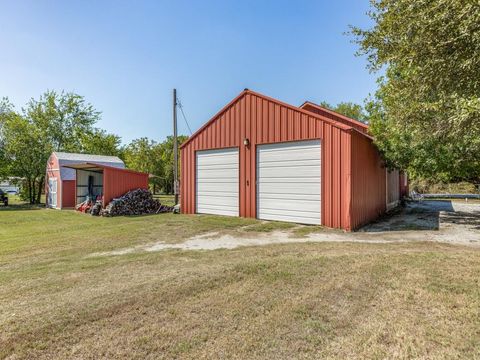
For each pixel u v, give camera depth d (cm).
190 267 423
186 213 1136
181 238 659
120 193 1291
